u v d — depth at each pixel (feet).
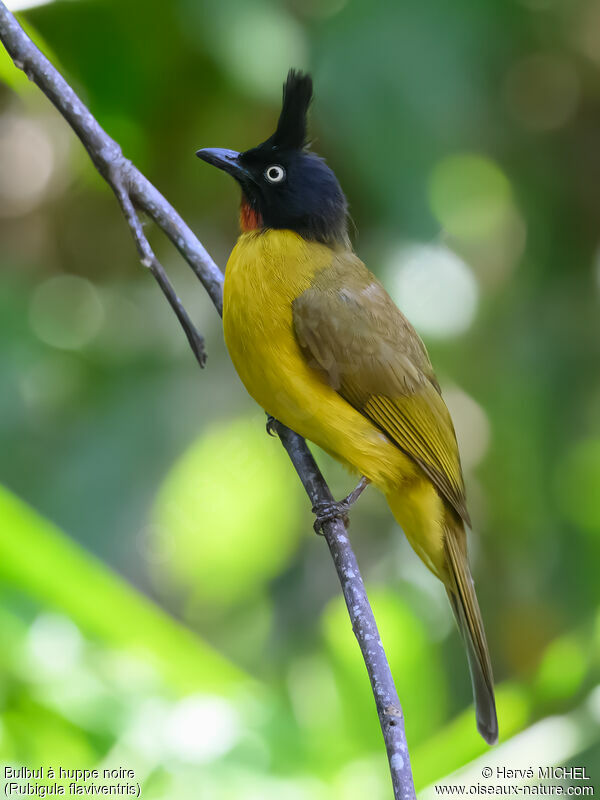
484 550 39.96
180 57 34.99
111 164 23.06
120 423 37.60
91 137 22.93
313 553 40.73
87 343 39.45
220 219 39.27
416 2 34.76
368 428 25.93
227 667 24.62
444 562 27.76
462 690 36.65
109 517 36.63
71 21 33.68
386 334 25.95
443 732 25.72
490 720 24.48
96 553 36.22
